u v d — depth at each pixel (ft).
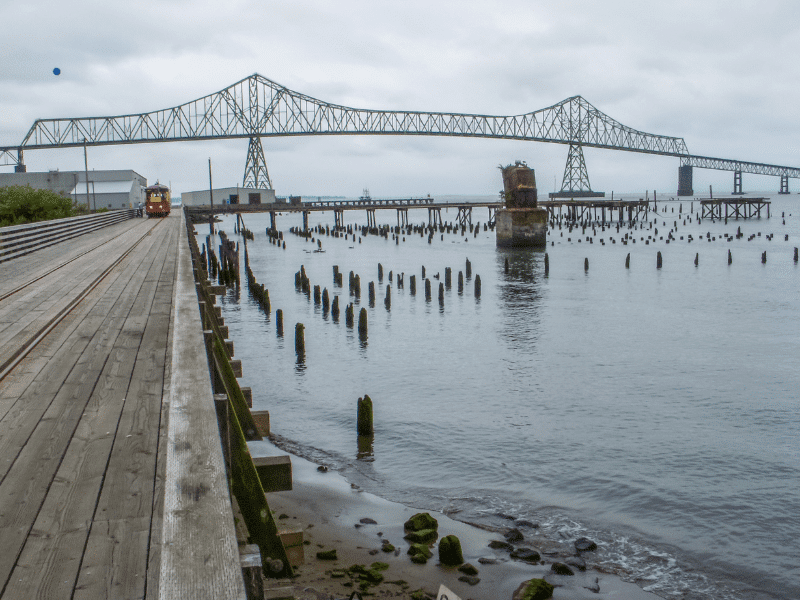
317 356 80.18
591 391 63.16
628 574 29.73
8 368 25.52
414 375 70.13
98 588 10.44
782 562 30.73
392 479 41.09
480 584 28.09
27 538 12.21
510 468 43.14
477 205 380.99
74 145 497.46
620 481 40.68
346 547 31.19
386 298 117.80
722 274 168.14
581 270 182.91
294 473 41.96
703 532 34.01
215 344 30.12
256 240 347.36
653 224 424.87
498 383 66.54
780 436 49.55
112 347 29.78
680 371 71.15
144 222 202.28
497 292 140.36
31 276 57.88
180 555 8.45
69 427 18.85
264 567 19.39
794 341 87.15
